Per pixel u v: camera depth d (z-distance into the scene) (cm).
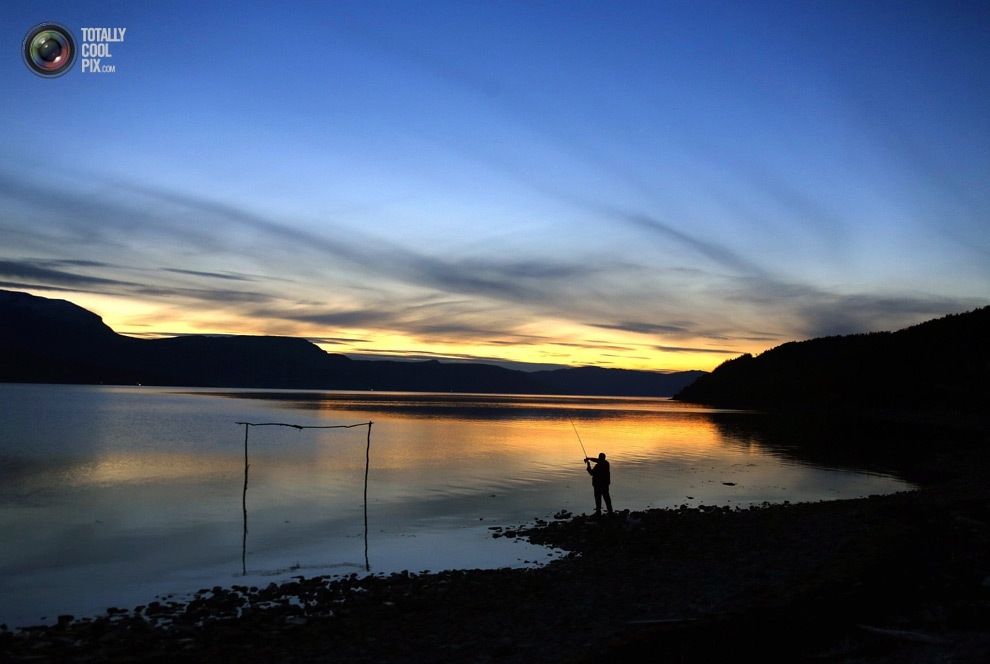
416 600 1122
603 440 5500
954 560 1082
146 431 5797
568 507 2247
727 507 2109
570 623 944
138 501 2333
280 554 1570
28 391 18538
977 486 2258
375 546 1650
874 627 786
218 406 11600
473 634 932
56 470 3189
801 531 1516
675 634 812
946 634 745
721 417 10369
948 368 11338
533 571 1348
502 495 2516
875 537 1292
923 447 4838
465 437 5675
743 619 845
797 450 4634
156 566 1458
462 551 1588
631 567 1311
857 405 11706
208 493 2528
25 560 1502
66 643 936
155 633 984
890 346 13825
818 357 16350
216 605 1148
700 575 1177
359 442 5075
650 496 2514
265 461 3681
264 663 847
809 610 855
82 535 1772
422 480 2950
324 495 2491
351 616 1050
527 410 13212
